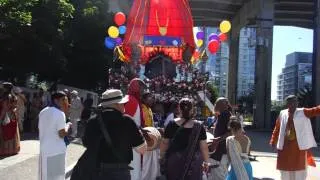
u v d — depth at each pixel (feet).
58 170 27.53
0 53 95.40
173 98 55.01
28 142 61.67
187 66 58.75
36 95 82.48
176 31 60.08
